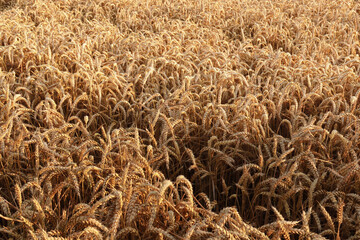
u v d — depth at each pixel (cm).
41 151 258
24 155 266
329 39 639
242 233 172
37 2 863
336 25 725
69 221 184
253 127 295
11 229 199
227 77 380
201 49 566
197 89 408
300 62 478
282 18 809
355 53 577
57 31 662
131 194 198
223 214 176
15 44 546
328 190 259
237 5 927
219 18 856
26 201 201
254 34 726
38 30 653
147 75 391
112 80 385
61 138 261
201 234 183
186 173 316
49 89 380
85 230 162
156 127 342
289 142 272
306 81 429
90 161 239
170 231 197
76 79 414
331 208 257
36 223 198
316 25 759
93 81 396
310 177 267
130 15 851
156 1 952
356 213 233
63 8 941
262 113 326
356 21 770
